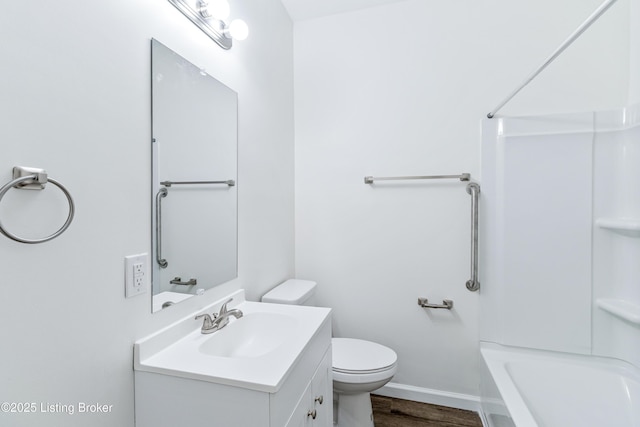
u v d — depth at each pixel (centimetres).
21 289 64
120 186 87
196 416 84
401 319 201
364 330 208
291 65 217
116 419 85
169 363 89
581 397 155
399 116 200
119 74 87
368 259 207
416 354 198
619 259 162
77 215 75
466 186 187
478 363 186
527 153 175
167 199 105
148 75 97
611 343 164
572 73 170
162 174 103
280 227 198
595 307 166
